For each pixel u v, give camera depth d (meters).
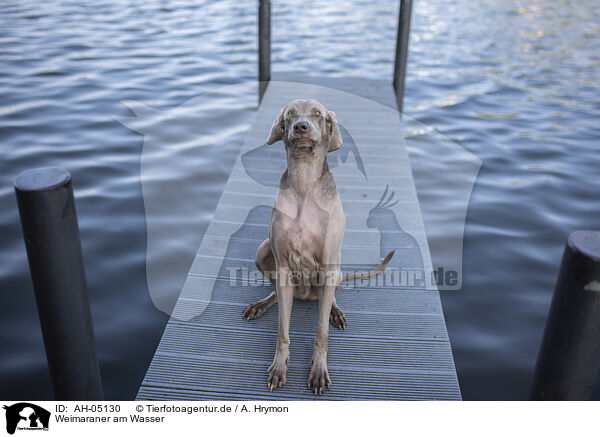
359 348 2.70
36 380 2.59
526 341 2.96
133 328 2.95
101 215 3.92
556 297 1.66
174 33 9.38
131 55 7.89
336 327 2.83
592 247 1.55
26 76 6.77
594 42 9.78
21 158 4.68
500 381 2.70
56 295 1.74
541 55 8.97
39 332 2.89
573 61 8.64
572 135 5.75
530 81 7.64
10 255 3.46
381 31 10.46
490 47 9.45
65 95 6.17
